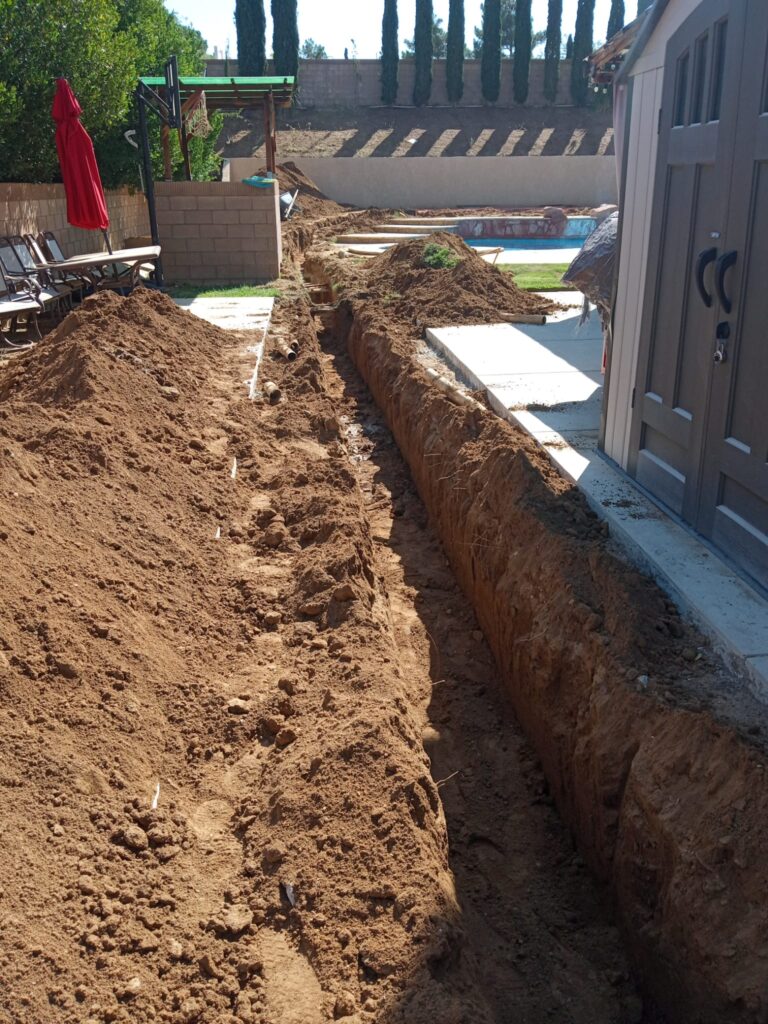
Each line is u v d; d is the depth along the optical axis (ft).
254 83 59.26
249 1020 9.18
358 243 74.38
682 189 17.02
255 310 42.93
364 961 9.73
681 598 14.92
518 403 25.40
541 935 13.06
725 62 14.90
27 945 8.96
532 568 17.57
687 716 12.28
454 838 14.71
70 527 16.35
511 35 155.12
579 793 14.34
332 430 27.30
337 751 12.46
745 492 15.20
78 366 23.79
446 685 18.88
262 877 10.97
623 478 20.10
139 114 51.57
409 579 23.04
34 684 12.20
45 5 46.75
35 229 46.47
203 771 12.94
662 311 18.21
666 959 11.41
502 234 86.33
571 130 123.03
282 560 19.16
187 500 20.51
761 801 10.71
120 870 10.48
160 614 15.79
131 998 9.02
